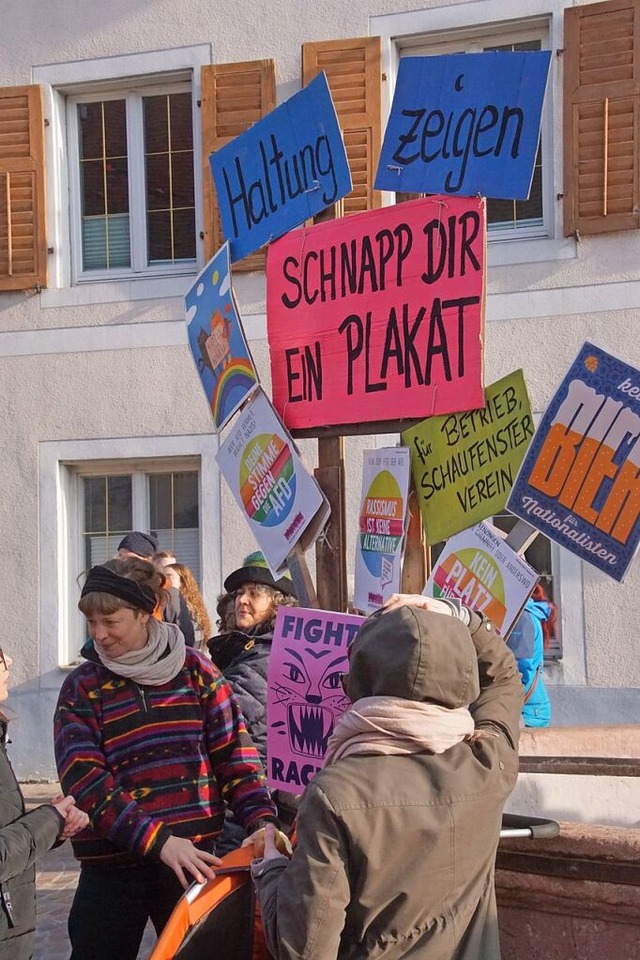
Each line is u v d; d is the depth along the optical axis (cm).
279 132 367
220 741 314
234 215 387
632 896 268
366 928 204
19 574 909
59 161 919
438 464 329
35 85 909
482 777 213
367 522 350
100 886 312
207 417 881
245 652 403
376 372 342
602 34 789
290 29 866
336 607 357
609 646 786
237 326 378
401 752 212
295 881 200
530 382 812
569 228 800
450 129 326
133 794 304
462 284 321
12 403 915
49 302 911
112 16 903
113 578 309
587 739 454
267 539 370
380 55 842
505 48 837
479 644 243
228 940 254
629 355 795
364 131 844
